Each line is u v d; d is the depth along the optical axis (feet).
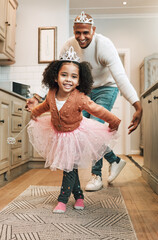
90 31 5.24
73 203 4.81
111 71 5.46
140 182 7.02
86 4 14.99
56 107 4.21
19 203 4.76
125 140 16.21
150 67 14.51
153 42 16.60
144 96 7.86
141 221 3.92
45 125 4.66
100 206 4.64
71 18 16.26
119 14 16.49
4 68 11.28
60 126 4.24
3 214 4.12
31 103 5.14
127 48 16.60
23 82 11.21
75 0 14.58
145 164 7.56
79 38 5.24
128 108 16.25
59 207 4.24
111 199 5.12
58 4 11.16
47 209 4.40
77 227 3.57
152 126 6.56
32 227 3.55
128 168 9.75
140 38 16.62
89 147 4.32
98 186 5.90
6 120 7.14
